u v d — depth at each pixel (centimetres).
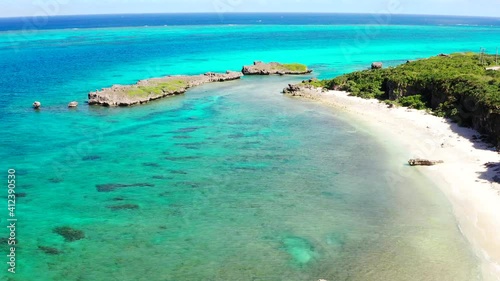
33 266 2795
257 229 3197
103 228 3238
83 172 4238
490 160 4188
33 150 4822
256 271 2719
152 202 3631
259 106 6862
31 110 6562
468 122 5303
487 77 5966
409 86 6650
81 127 5716
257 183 3966
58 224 3300
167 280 2650
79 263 2825
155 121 6031
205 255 2894
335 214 3375
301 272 2698
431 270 2666
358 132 5381
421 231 3095
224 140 5175
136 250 2961
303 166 4331
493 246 2858
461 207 3366
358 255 2852
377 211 3400
